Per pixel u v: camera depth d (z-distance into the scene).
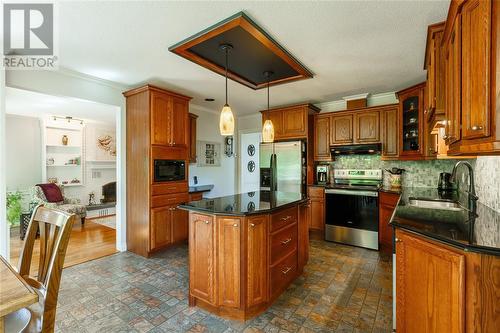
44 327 1.04
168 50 2.38
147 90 3.23
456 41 1.33
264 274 2.01
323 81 3.31
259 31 2.00
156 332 1.80
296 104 4.52
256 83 3.29
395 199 3.23
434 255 1.28
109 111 4.82
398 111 3.57
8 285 0.93
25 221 4.17
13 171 5.07
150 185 3.23
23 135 5.21
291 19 1.87
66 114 5.09
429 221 1.58
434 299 1.28
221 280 1.96
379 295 2.30
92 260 3.16
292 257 2.45
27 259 1.35
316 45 2.29
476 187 2.48
